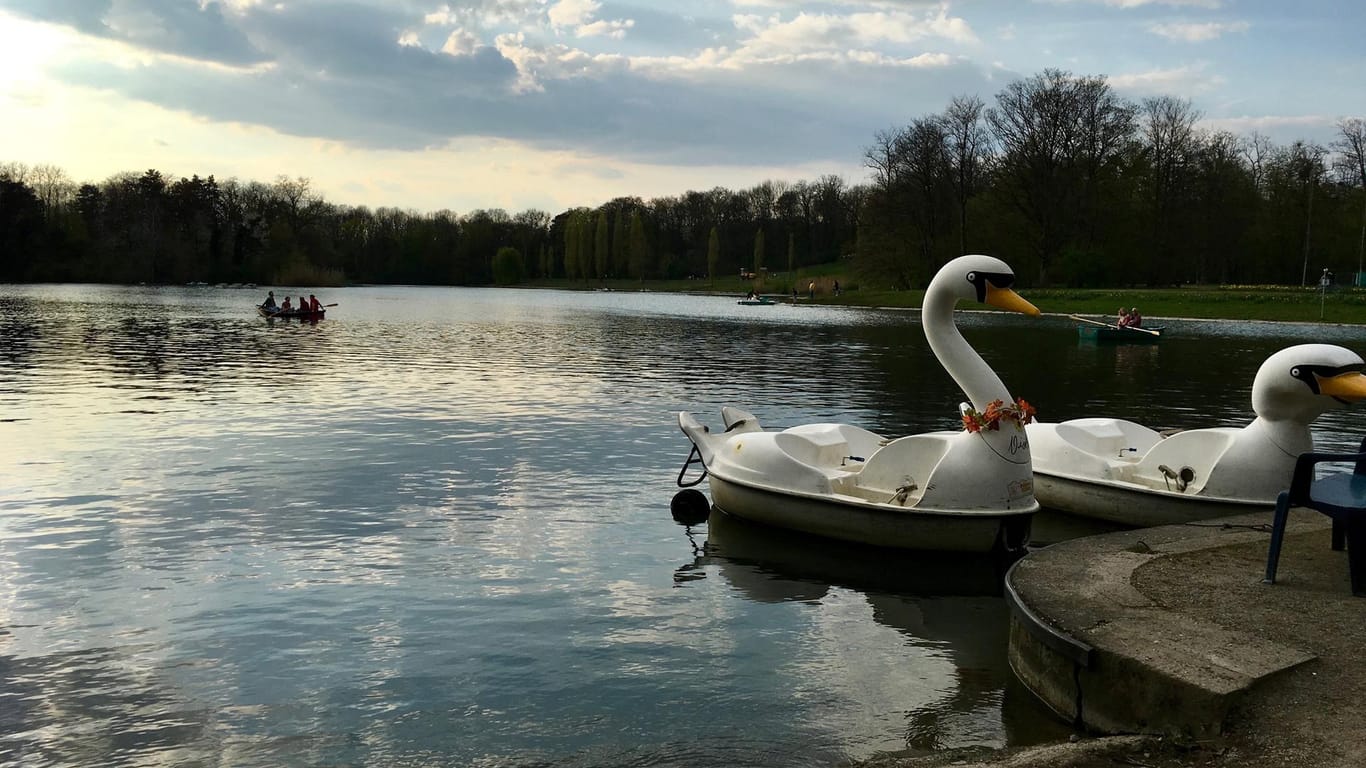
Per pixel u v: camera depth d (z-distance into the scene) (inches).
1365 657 211.9
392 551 371.2
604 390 876.6
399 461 540.7
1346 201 3061.0
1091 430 465.4
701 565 364.2
